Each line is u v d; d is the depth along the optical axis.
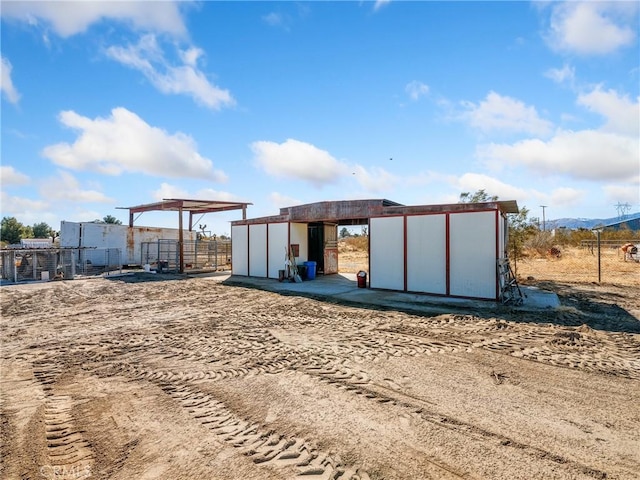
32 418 3.99
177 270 22.06
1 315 9.82
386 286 13.05
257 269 18.03
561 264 21.70
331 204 15.13
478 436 3.49
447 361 5.73
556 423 3.73
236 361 5.89
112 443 3.46
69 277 18.77
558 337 6.91
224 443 3.44
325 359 5.90
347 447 3.34
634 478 2.84
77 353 6.40
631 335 7.11
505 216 13.34
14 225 45.19
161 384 4.96
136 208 25.11
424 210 12.15
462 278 11.34
